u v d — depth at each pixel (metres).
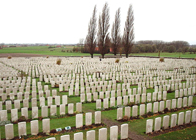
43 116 9.72
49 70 24.03
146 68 29.55
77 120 8.53
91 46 50.94
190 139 7.83
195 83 16.59
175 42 103.06
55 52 88.56
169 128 8.80
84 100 12.81
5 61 38.47
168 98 14.03
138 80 20.22
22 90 14.19
